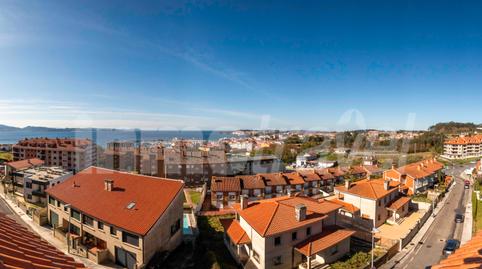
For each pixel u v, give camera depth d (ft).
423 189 216.13
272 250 89.40
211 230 131.03
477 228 134.31
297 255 94.99
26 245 51.98
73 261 54.65
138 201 110.52
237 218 114.93
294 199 113.91
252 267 93.40
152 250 98.48
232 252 102.73
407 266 100.17
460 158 406.00
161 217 102.01
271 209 101.55
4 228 58.23
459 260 50.29
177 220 113.60
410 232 124.47
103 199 116.67
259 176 205.26
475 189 214.48
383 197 147.43
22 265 38.55
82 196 123.65
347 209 143.54
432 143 416.26
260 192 192.95
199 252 103.81
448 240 116.47
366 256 101.50
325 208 109.91
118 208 109.09
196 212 154.51
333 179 231.71
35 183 181.27
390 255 107.45
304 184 212.02
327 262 95.50
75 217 120.26
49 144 304.71
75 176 144.97
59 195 130.93
